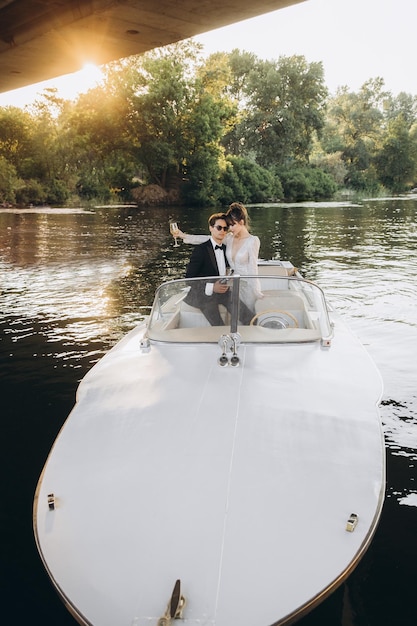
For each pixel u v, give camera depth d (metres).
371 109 64.19
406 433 4.62
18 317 8.52
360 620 2.75
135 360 3.90
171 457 2.75
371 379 3.67
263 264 6.94
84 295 10.10
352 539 2.31
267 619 2.01
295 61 55.88
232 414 3.04
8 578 3.08
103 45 10.47
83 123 39.19
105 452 2.87
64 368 6.22
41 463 4.24
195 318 4.55
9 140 42.38
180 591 2.08
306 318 4.33
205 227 23.36
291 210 33.66
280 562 2.20
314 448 2.81
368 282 10.84
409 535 3.38
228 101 42.56
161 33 9.60
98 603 2.11
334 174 59.09
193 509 2.43
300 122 55.88
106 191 42.09
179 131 39.62
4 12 9.80
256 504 2.45
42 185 40.25
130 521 2.41
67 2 8.93
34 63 12.02
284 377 3.47
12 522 3.54
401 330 7.43
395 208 35.31
